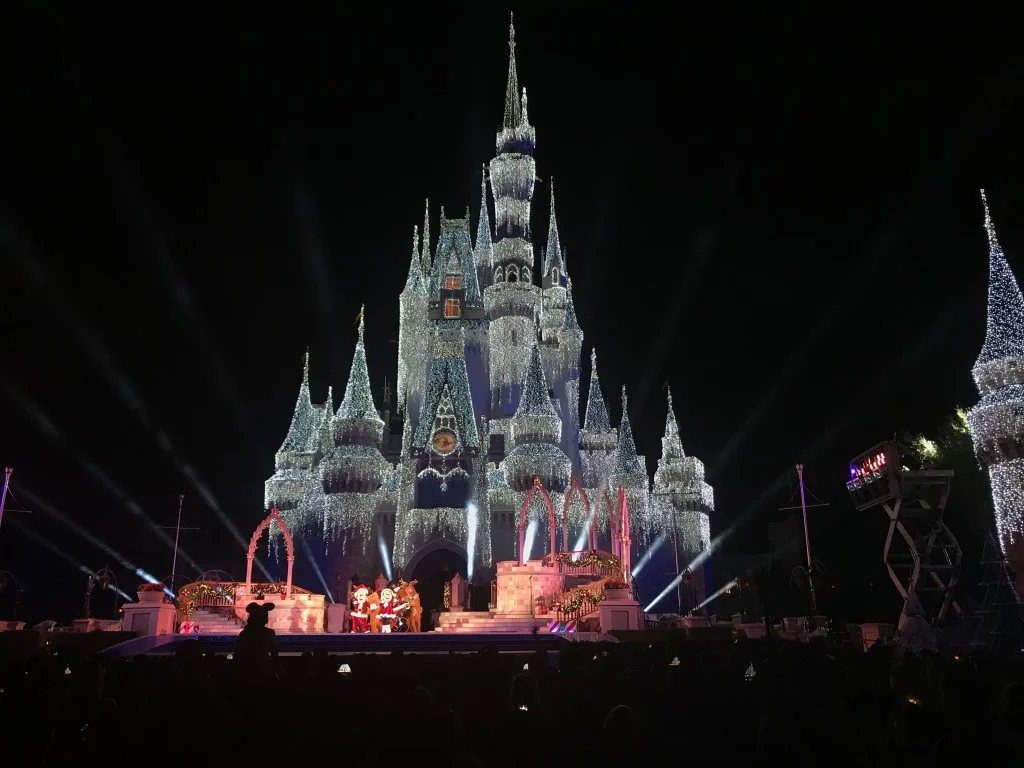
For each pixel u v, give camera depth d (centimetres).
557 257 6888
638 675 1084
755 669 1232
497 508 5472
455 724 400
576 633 3083
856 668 1204
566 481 5422
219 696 696
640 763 678
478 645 2970
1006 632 2619
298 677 1147
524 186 6550
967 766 564
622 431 5856
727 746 695
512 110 6756
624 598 3241
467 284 6700
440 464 5594
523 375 6125
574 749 703
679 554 5875
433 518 5409
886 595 4250
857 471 3375
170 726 660
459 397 5769
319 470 5572
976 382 3681
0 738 643
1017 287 3672
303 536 5531
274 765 707
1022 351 3534
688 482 6059
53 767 708
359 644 2998
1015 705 683
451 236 6869
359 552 5309
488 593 4800
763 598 3359
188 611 3638
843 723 796
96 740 717
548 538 5325
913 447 5188
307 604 3775
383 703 759
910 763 679
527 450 5406
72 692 771
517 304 6228
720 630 3023
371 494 5434
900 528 3070
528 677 894
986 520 4259
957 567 3000
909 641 2639
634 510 5625
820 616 3284
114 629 3562
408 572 5350
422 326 6531
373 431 5559
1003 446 3469
